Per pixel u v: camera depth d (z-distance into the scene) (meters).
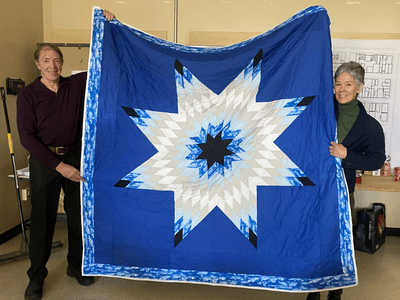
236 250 1.86
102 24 1.96
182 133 1.95
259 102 1.89
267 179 1.85
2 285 2.16
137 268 1.92
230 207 1.89
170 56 1.99
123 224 1.92
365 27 3.14
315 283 1.77
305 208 1.80
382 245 2.99
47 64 1.91
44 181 1.99
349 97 1.82
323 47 1.78
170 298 2.05
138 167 1.93
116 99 1.93
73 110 2.03
